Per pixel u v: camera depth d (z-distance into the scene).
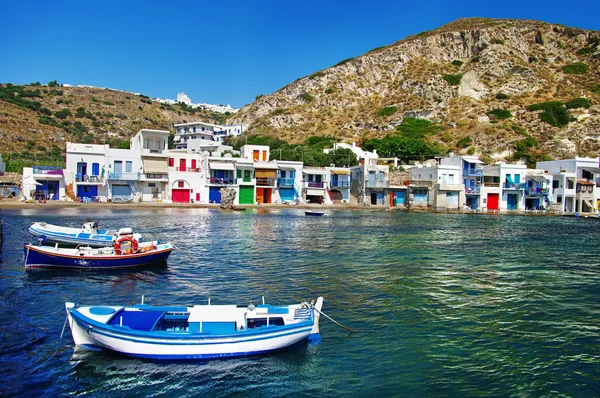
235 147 123.38
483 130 125.00
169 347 14.88
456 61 173.88
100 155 72.44
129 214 58.88
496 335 17.81
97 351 15.51
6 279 24.27
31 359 14.88
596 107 133.25
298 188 87.31
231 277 26.25
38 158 114.56
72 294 21.91
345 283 25.39
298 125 154.12
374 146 116.25
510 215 81.38
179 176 77.88
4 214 53.09
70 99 182.12
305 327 16.14
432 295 23.28
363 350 16.22
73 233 31.77
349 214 72.12
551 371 14.89
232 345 15.20
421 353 16.06
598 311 20.98
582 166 90.81
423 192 87.50
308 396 13.20
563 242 44.41
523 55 171.25
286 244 38.88
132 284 24.11
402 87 164.00
